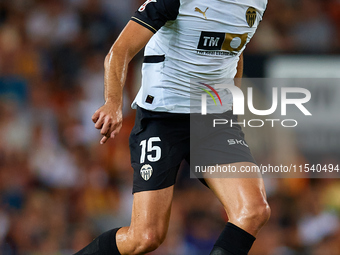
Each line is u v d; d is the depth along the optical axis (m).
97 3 31.06
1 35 28.61
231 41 9.62
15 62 27.95
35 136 25.28
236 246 8.54
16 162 24.22
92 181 24.62
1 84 27.02
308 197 23.80
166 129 9.95
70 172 24.61
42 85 27.80
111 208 24.16
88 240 22.64
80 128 26.33
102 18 30.98
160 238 9.61
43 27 29.64
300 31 31.31
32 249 21.84
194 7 9.23
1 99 26.33
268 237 22.55
